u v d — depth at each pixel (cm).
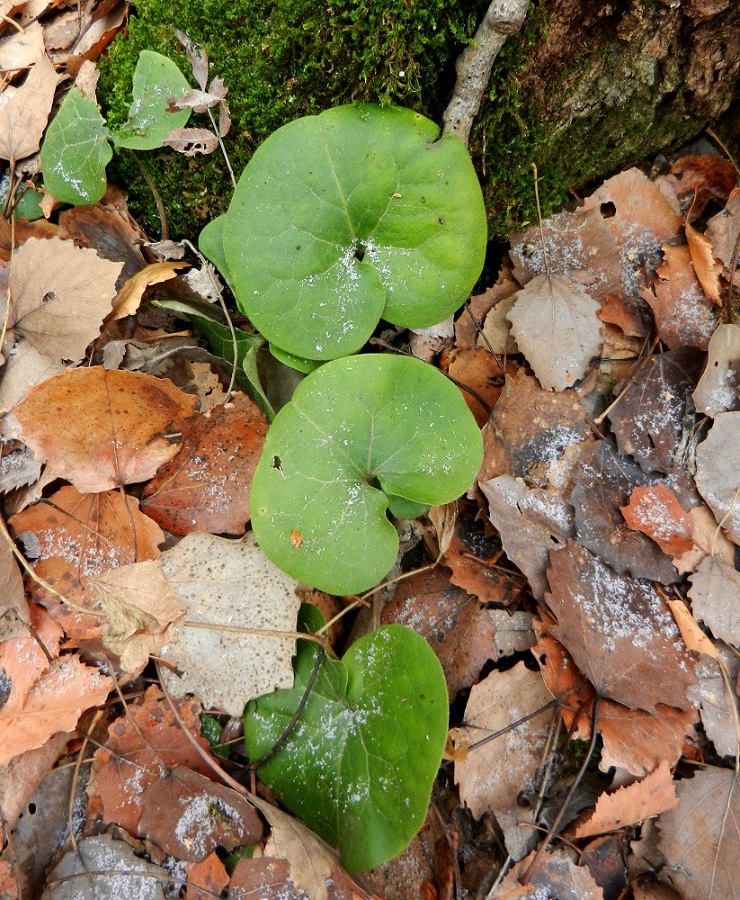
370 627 41
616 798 39
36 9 43
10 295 40
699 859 39
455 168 38
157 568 39
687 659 40
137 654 38
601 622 40
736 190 42
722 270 42
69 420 38
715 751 40
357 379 39
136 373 38
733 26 39
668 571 40
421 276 39
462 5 38
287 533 38
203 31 39
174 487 40
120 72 40
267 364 41
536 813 40
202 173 41
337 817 38
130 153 41
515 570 41
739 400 41
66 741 38
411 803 37
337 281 39
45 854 37
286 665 39
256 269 39
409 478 39
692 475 41
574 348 42
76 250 40
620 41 39
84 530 39
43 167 40
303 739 39
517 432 42
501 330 43
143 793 38
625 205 42
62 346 40
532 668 41
